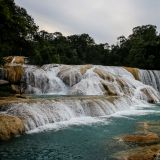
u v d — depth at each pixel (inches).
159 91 1827.0
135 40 3041.3
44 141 569.6
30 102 742.5
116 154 489.7
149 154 475.8
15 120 617.6
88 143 560.7
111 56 3287.4
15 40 1189.7
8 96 948.0
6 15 939.3
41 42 1929.1
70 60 2859.3
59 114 772.0
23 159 463.2
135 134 629.9
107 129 690.2
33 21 1428.4
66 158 472.1
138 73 1736.0
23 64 1509.6
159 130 684.7
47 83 1311.5
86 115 864.3
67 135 622.5
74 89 1267.2
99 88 1282.0
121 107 1053.2
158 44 2464.3
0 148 517.0
